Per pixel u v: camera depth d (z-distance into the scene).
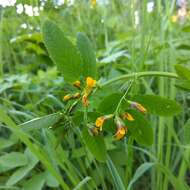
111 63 0.29
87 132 0.15
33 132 0.20
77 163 0.21
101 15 0.33
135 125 0.15
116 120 0.14
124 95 0.15
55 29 0.15
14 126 0.14
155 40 0.31
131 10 0.23
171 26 0.27
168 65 0.26
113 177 0.17
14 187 0.18
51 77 0.28
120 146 0.21
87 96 0.14
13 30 0.35
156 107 0.15
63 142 0.22
